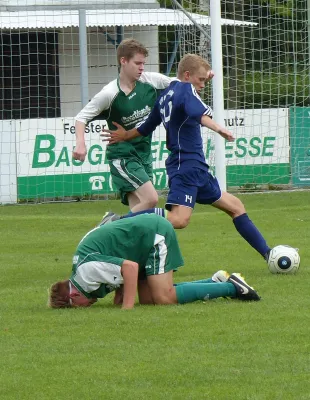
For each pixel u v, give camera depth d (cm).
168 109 2041
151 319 1588
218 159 3628
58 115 5922
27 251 2688
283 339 1420
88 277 1700
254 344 1393
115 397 1159
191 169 2031
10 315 1683
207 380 1216
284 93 5616
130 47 2248
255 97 5681
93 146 4444
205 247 2617
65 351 1391
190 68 2045
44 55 5878
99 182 4478
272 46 5597
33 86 5319
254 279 2009
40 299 1869
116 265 1688
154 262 1717
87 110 2245
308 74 5347
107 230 1716
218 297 1753
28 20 5300
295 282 1958
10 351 1402
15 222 3469
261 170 4656
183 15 5312
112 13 5212
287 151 4684
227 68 5234
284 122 4678
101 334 1491
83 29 4425
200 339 1435
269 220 3256
